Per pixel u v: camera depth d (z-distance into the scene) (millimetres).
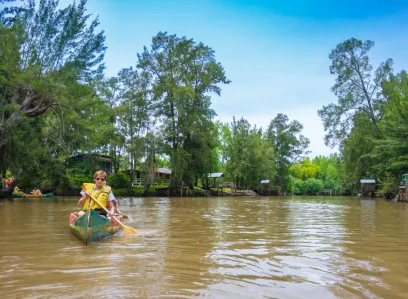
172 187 39875
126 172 43875
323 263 5078
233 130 54312
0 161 22656
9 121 18984
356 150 35625
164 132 38125
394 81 34656
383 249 6184
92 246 6367
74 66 20906
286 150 66438
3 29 18734
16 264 4980
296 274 4469
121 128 38094
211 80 40375
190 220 11156
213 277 4301
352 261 5215
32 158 24172
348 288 3910
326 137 37875
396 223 10562
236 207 18641
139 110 39156
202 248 6172
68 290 3775
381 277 4359
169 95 39188
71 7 20594
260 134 62250
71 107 21125
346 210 16469
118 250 5973
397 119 27016
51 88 19188
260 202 25547
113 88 39125
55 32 20328
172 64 39469
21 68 19656
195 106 40344
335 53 36875
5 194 27562
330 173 88188
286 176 66750
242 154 53125
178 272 4520
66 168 32094
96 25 21406
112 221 7805
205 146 41031
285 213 14469
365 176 37219
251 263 5043
